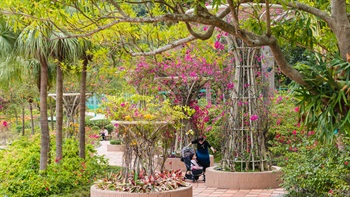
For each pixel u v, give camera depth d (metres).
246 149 11.05
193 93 13.95
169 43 6.70
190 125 14.00
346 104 5.16
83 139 12.04
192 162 12.23
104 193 8.04
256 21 6.64
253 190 10.66
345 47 5.57
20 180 9.51
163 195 7.91
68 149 12.66
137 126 8.11
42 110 10.20
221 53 11.42
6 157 11.90
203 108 14.44
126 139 8.22
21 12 6.15
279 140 10.69
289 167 8.11
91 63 11.82
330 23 5.68
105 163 12.16
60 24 6.80
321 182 7.30
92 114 28.47
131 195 7.86
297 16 6.41
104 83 17.55
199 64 12.88
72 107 17.09
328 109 5.22
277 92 14.78
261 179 10.77
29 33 9.32
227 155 11.23
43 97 10.23
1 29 9.68
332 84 5.20
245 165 11.14
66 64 10.73
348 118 5.09
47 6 5.68
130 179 8.14
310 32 6.28
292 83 5.69
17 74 11.05
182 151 12.63
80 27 6.63
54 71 12.15
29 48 9.69
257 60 11.05
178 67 13.27
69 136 17.06
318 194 7.62
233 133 11.11
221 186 11.02
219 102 12.57
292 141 9.78
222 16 5.84
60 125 11.12
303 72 5.39
